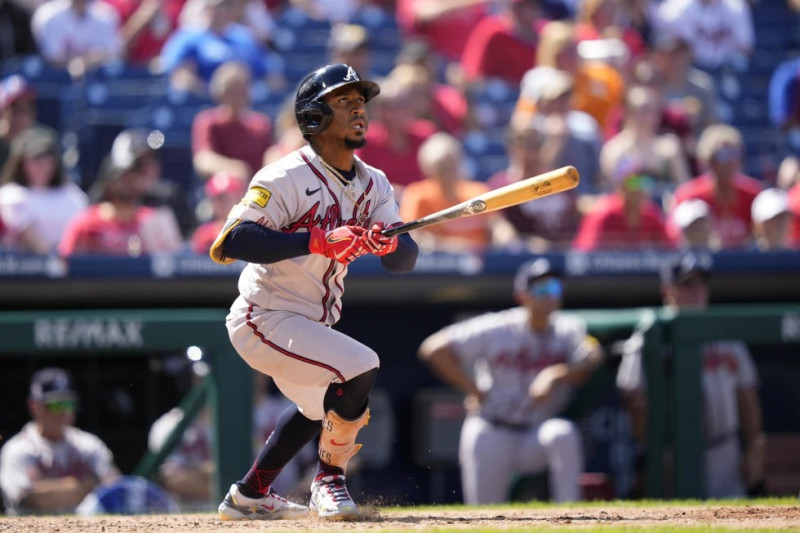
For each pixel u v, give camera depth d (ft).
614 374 95.86
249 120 108.88
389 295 99.55
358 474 96.32
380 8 151.64
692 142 122.42
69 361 87.15
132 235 95.25
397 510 58.03
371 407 97.91
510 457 90.48
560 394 92.73
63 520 54.24
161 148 110.83
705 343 91.25
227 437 83.82
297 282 47.06
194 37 123.95
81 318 83.82
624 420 98.58
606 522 46.93
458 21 138.51
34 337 83.15
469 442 91.20
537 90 116.26
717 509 53.93
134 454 87.04
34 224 97.40
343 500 48.67
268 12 148.25
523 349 91.20
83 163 113.80
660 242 102.63
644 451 92.79
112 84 120.78
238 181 101.24
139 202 103.45
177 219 104.88
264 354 47.19
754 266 101.30
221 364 84.12
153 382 87.61
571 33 124.77
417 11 139.13
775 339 91.45
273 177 45.78
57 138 114.62
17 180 98.94
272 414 92.99
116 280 91.04
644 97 116.16
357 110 46.44
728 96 140.26
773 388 101.65
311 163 46.60
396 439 98.48
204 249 96.58
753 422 95.50
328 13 148.36
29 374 86.48
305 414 49.44
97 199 103.91
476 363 95.66
